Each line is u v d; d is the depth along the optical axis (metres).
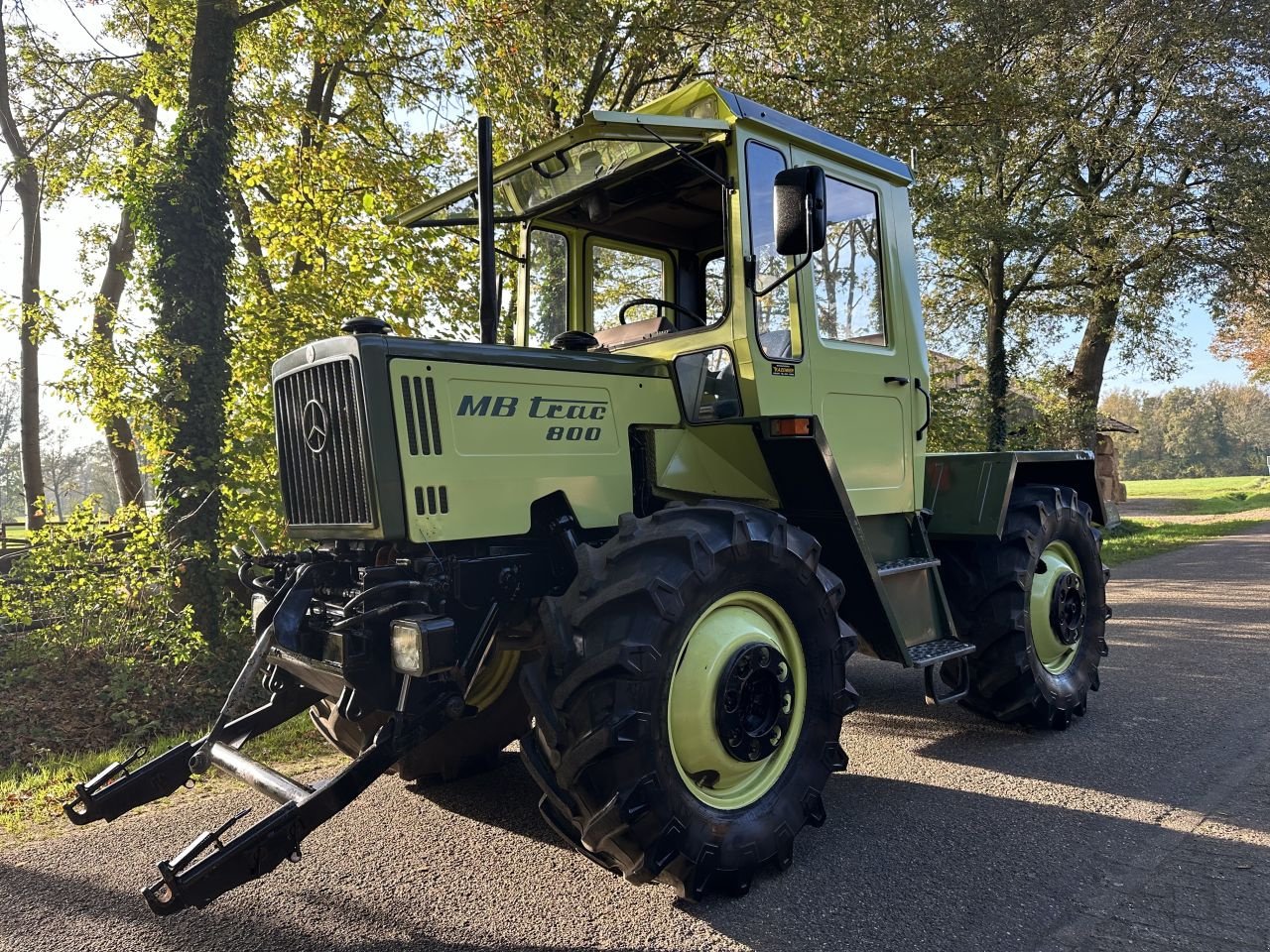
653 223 4.23
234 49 7.57
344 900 2.75
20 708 5.58
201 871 2.24
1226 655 6.03
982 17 12.41
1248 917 2.52
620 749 2.44
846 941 2.45
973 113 11.41
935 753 4.15
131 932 2.60
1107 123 16.53
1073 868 2.87
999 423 16.03
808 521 3.48
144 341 6.57
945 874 2.85
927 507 4.46
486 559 2.87
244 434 6.98
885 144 11.38
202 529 6.64
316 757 4.28
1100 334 19.25
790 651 3.06
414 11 8.32
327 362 2.83
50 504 7.24
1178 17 14.76
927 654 3.61
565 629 2.63
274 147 8.62
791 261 3.54
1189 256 16.62
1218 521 21.53
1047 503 4.54
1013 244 14.52
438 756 3.64
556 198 3.92
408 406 2.71
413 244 7.20
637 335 3.88
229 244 7.14
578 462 3.10
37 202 14.94
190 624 6.25
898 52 10.69
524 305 4.11
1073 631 4.57
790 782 2.96
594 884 2.84
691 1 9.85
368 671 2.64
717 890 2.75
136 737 5.31
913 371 4.18
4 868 3.08
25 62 12.95
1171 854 2.95
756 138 3.41
